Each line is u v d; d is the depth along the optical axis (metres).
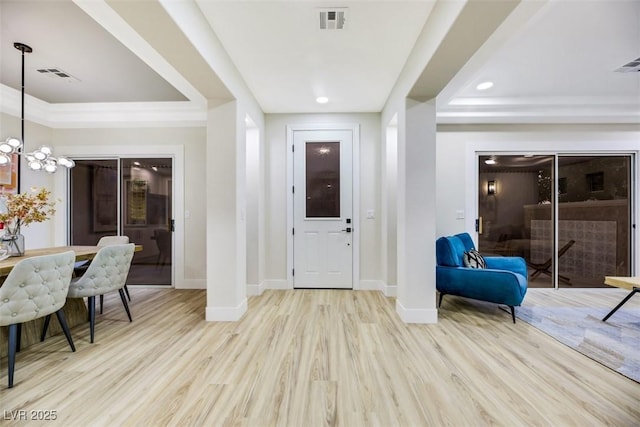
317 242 4.03
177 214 4.19
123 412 1.53
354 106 3.77
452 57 2.07
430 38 2.08
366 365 2.00
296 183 4.04
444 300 3.49
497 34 1.93
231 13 2.07
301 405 1.59
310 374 1.89
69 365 2.00
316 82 3.11
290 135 4.01
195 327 2.68
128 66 2.86
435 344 2.32
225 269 2.85
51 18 2.13
